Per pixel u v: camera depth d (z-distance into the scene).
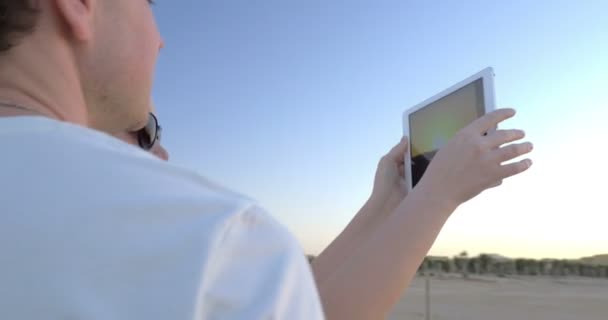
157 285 0.64
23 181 0.71
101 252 0.66
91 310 0.63
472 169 1.61
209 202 0.71
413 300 30.53
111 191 0.70
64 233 0.67
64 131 0.79
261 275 0.70
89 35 1.02
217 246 0.67
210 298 0.65
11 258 0.65
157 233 0.67
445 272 69.00
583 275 67.00
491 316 23.88
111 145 0.80
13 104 0.89
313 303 0.74
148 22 1.20
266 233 0.73
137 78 1.14
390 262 1.49
